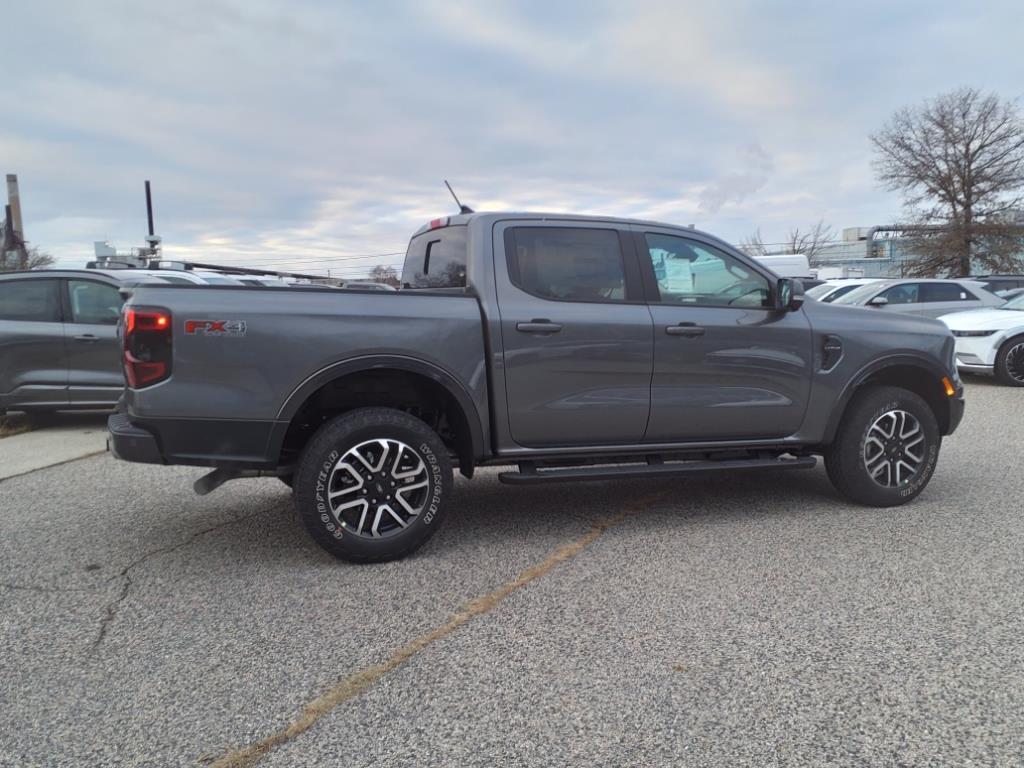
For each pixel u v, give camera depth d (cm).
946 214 4372
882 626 314
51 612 338
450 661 289
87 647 304
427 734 242
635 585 362
